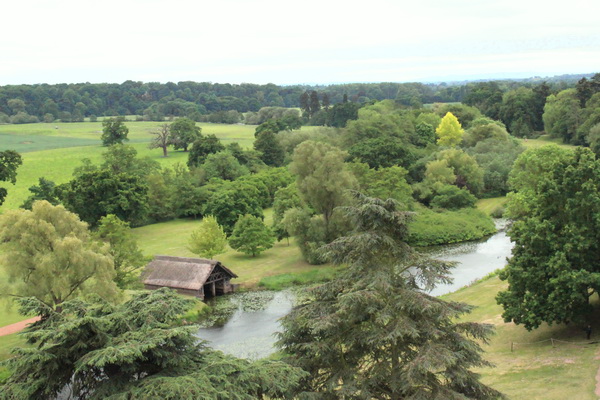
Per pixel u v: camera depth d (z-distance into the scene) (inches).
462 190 3683.6
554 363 1296.8
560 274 1354.6
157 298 825.5
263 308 2185.0
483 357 1451.8
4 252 1667.1
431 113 6033.5
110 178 3459.6
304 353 944.9
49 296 1701.5
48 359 681.6
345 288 924.0
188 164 5078.7
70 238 1640.0
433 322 864.3
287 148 5551.2
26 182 4616.1
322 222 2780.5
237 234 2849.4
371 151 4200.3
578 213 1437.0
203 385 670.5
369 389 889.5
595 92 5748.0
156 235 3449.8
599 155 4060.0
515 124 6053.2
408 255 898.1
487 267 2571.4
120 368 725.9
